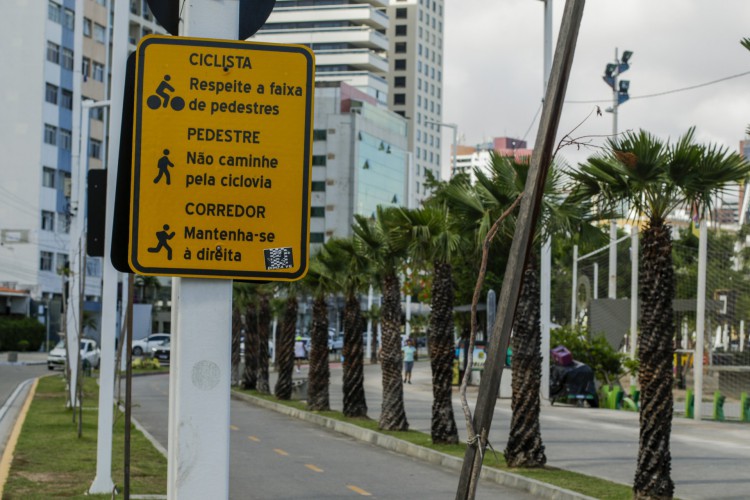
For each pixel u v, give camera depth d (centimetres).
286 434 2683
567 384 3819
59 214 9900
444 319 2262
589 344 4144
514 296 675
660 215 1459
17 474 1582
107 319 1465
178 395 562
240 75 580
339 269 3203
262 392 4491
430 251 2280
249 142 579
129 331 1083
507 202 1888
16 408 3195
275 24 18525
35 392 3891
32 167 9619
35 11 9725
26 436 2195
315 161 15200
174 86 576
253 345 4809
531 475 1747
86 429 2391
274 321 7200
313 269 3300
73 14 10125
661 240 1451
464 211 1952
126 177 579
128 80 581
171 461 580
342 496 1575
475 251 2030
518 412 1847
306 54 585
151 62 575
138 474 1627
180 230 573
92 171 1186
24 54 9706
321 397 3338
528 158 1881
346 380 3036
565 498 1536
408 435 2473
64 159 9975
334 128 15138
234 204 577
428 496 1594
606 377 4144
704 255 3091
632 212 1514
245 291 4688
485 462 1944
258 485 1681
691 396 3250
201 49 578
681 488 1647
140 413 3141
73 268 3194
